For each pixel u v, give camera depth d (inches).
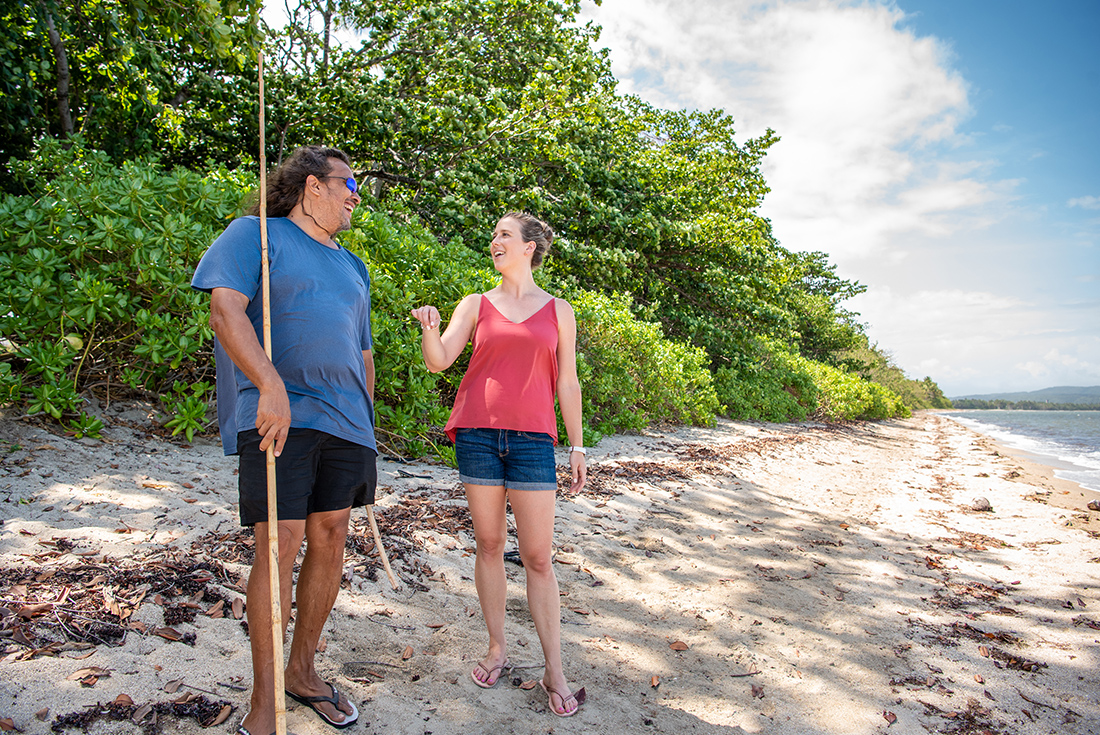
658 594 156.3
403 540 151.0
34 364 170.9
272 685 77.9
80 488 141.9
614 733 95.9
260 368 72.3
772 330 796.0
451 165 462.0
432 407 240.5
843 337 1391.5
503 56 502.0
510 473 100.3
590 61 489.7
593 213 494.3
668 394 475.8
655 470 300.0
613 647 125.5
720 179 730.8
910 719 110.4
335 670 98.1
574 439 106.8
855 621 151.6
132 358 204.1
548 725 94.6
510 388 100.0
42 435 166.2
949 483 399.9
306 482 79.9
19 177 242.1
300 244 84.2
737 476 327.0
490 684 101.9
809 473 384.5
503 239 106.1
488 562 104.1
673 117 780.0
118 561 111.9
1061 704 119.2
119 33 325.7
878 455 562.9
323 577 85.8
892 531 247.8
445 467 229.1
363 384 87.5
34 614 92.0
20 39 307.4
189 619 99.6
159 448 179.6
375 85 427.5
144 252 186.7
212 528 132.9
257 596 77.0
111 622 94.2
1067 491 378.6
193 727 78.2
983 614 162.4
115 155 362.9
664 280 701.3
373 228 263.7
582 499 227.0
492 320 103.3
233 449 83.6
